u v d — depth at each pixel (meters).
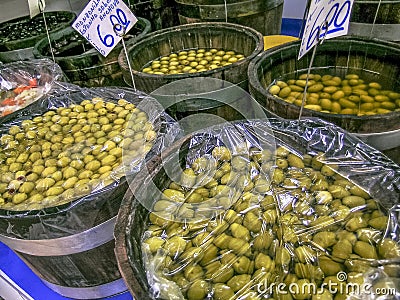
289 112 1.04
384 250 0.69
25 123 1.28
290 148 0.96
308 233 0.75
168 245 0.78
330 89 1.28
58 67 1.62
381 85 1.27
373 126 0.96
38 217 0.89
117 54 1.76
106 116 1.25
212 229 0.80
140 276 0.69
